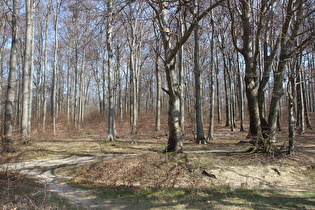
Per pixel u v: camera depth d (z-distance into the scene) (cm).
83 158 1147
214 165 922
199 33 1678
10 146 752
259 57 1786
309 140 1491
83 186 757
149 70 3550
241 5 1098
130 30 2217
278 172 880
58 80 3531
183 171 877
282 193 688
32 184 734
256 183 805
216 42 2123
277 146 1179
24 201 551
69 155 1227
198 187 746
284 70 1042
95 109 4144
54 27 2533
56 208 538
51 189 711
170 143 1078
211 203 589
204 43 2147
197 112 1595
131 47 2220
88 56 1720
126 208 559
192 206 569
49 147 1454
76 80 2692
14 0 1398
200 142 1547
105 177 854
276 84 1054
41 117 2992
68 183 788
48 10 2289
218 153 1105
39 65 2533
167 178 820
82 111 3209
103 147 1479
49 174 892
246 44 1082
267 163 945
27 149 1264
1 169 669
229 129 2436
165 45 1042
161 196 655
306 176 864
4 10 1697
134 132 2192
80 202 602
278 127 2075
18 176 654
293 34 1026
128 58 2748
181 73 1680
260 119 1088
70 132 2339
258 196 655
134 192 693
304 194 677
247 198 635
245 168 908
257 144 1065
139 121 2917
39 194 633
